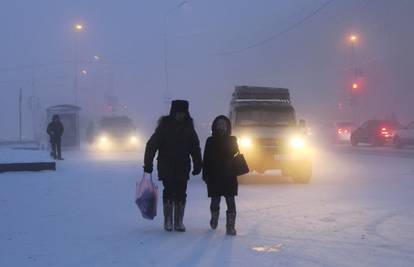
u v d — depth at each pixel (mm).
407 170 22031
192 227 10156
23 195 14664
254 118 18500
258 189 15961
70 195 14664
